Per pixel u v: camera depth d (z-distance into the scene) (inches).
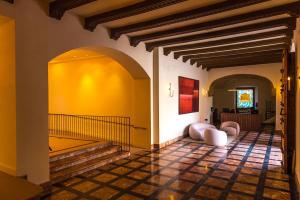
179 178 175.3
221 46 280.1
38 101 148.5
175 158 231.5
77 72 340.2
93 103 326.3
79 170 183.8
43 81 151.3
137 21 187.0
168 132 298.5
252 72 402.0
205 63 391.5
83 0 139.8
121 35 216.1
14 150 137.9
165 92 290.2
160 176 179.6
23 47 139.0
